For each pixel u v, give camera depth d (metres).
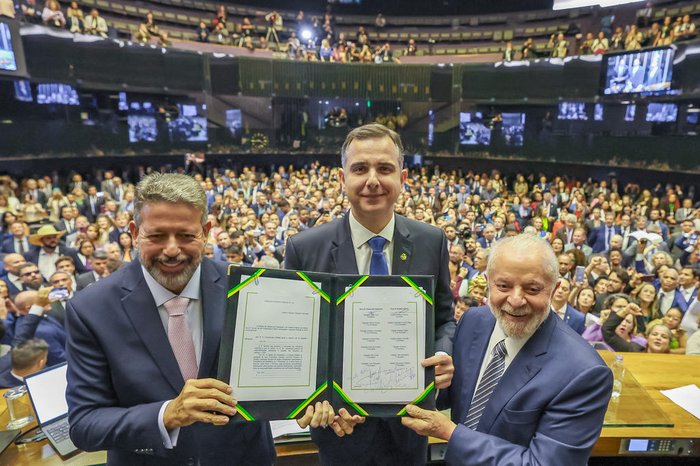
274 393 1.53
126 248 6.37
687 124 12.97
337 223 2.08
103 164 14.79
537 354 1.75
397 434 1.90
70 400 1.51
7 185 10.27
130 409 1.46
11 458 2.09
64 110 13.35
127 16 16.92
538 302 1.69
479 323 2.06
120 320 1.53
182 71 15.66
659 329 3.72
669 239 7.59
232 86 16.86
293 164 19.33
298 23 19.83
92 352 1.52
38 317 3.59
